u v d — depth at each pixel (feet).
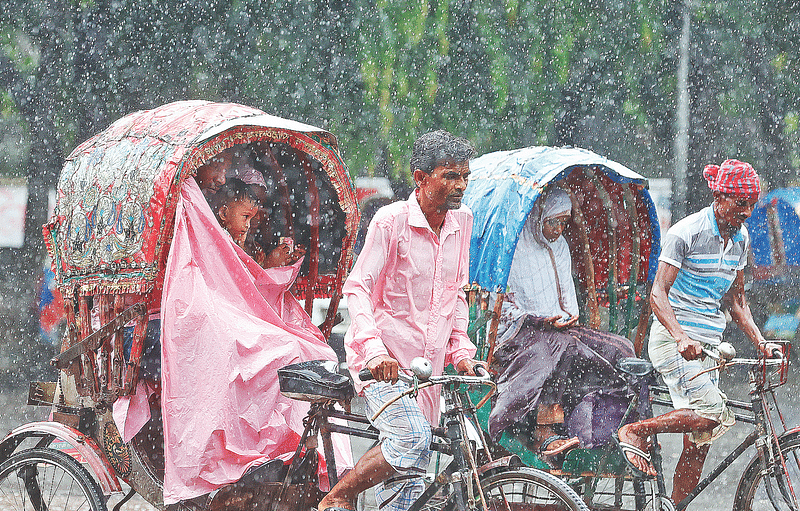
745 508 27.40
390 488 25.11
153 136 25.94
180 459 23.75
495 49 66.54
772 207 76.07
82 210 26.30
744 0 74.54
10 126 68.39
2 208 70.03
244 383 24.52
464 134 66.39
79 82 68.18
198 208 25.38
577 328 30.40
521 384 29.09
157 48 68.23
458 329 24.82
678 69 76.02
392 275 23.75
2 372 64.59
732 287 30.25
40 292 68.64
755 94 76.07
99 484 25.21
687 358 27.45
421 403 24.47
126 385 24.85
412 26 65.41
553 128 67.92
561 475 27.84
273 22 67.21
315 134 26.76
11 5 67.05
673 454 42.27
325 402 24.38
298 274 29.68
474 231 29.73
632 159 76.43
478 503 21.71
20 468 26.63
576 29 68.49
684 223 28.78
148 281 24.58
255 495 24.38
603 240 32.55
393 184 67.82
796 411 55.52
